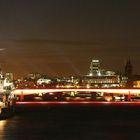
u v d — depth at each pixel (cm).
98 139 15488
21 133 16725
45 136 16000
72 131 17725
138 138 15875
